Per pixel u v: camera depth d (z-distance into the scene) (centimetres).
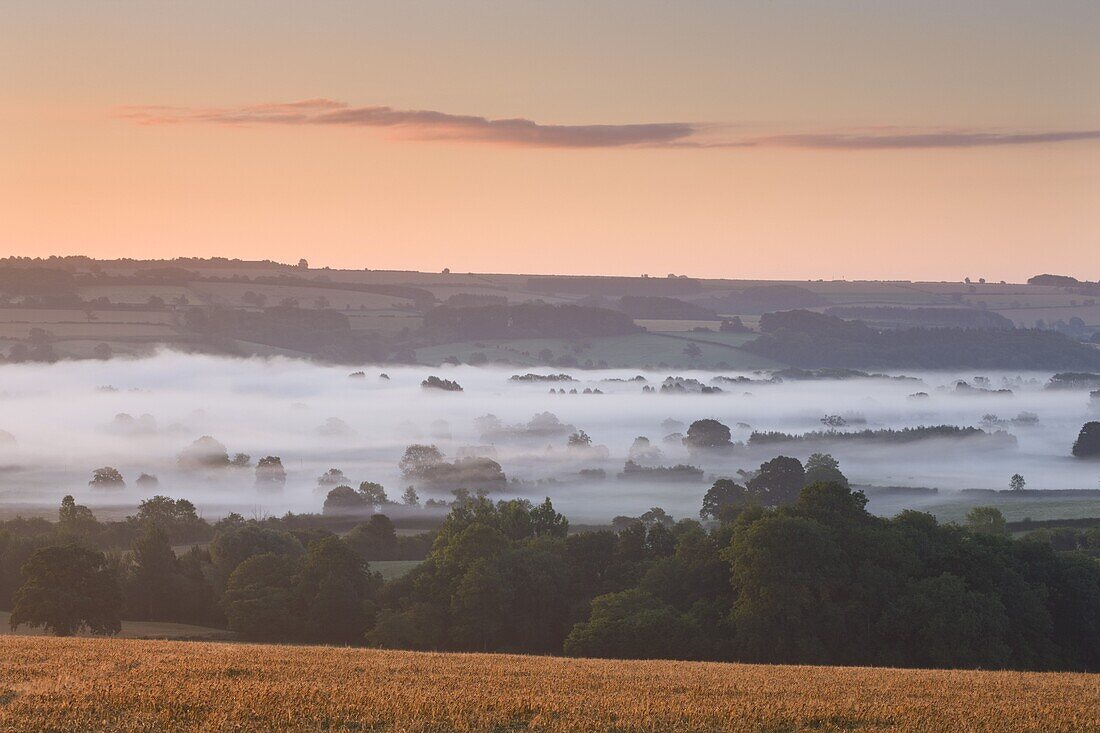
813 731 8400
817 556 18475
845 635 18425
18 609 19912
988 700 9788
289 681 9531
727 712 8781
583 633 18838
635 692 9694
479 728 8031
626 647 18475
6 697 8356
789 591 17838
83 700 8206
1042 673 12300
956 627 17250
